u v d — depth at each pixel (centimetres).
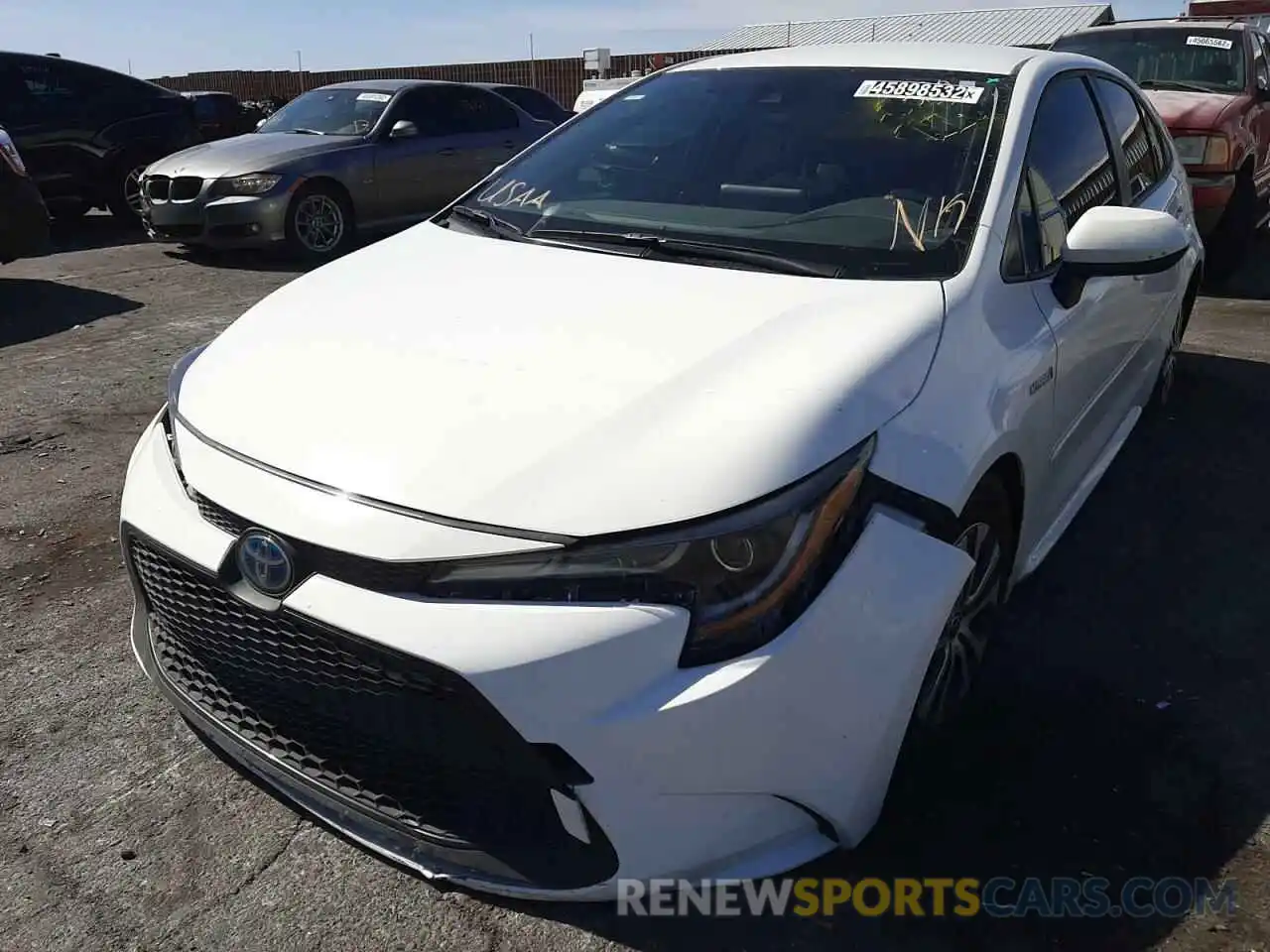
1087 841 222
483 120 985
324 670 190
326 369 218
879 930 201
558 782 175
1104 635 302
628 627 172
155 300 707
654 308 229
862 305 225
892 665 189
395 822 196
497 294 244
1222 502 393
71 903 205
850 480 187
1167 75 787
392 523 180
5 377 532
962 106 288
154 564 219
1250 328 629
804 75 318
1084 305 285
